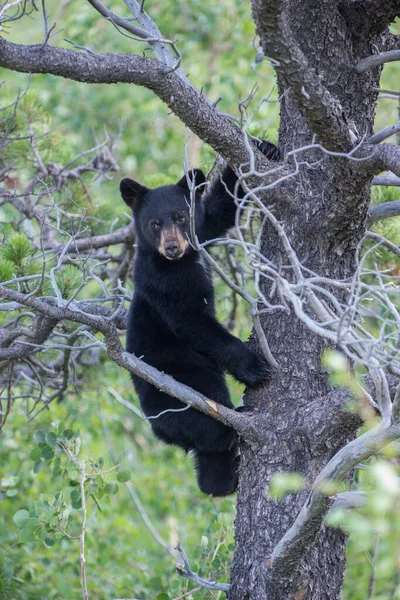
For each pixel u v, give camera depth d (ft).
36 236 42.32
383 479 17.11
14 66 22.97
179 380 33.22
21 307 31.40
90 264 41.19
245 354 28.55
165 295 33.14
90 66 23.76
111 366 43.01
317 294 26.11
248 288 45.98
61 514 33.01
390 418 19.52
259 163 26.18
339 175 24.02
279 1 20.66
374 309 39.83
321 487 20.47
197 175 34.96
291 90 22.53
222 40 73.05
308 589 25.55
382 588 38.58
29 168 43.11
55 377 41.83
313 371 26.37
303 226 26.45
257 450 26.23
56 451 35.32
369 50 26.99
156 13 72.95
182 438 32.68
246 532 26.27
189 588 36.65
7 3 28.07
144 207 34.88
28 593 40.68
